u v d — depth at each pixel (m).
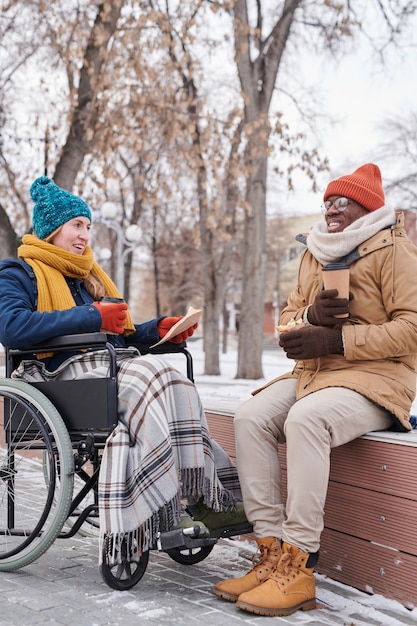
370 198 2.79
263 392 2.84
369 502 2.66
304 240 2.99
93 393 2.65
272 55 14.79
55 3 11.49
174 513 2.49
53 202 3.05
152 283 45.53
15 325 2.71
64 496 2.69
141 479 2.49
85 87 11.16
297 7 14.75
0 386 2.86
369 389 2.62
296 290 3.02
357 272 2.72
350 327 2.63
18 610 2.39
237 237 29.95
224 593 2.51
